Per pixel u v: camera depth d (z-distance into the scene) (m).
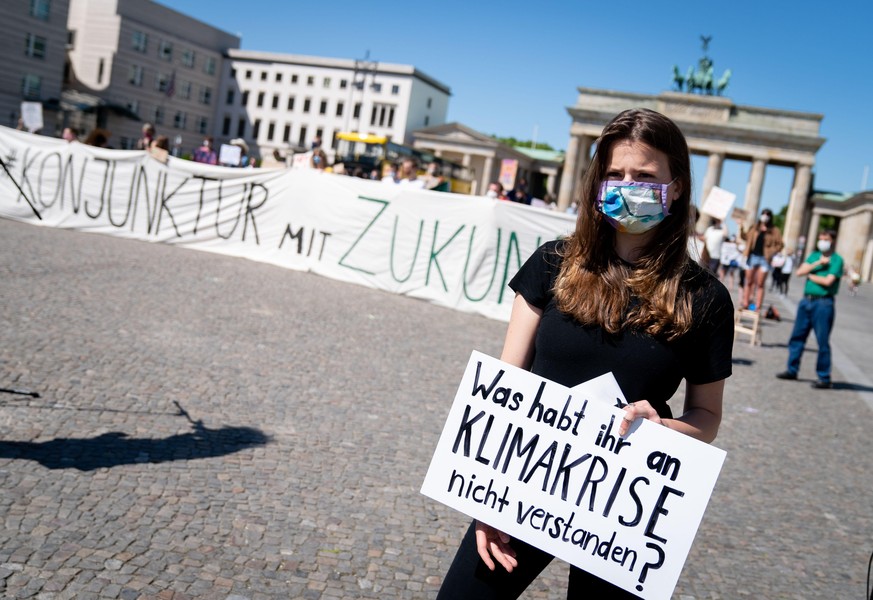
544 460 2.19
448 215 13.28
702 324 2.12
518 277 2.34
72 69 90.25
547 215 12.75
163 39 95.12
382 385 7.34
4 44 70.31
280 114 106.56
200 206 15.59
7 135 16.56
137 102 92.94
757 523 5.23
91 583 3.28
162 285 10.78
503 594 2.23
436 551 4.12
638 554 2.12
